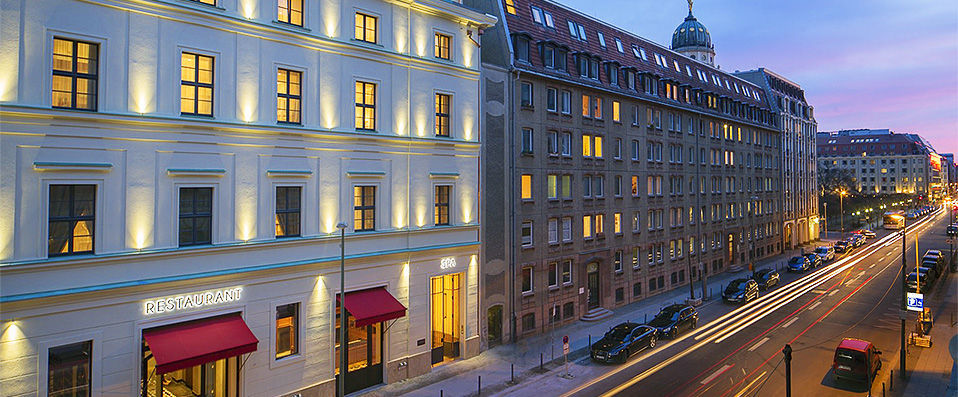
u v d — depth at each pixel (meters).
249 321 18.91
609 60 39.00
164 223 17.05
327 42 20.86
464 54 26.30
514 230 30.17
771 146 65.44
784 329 32.53
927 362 26.41
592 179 36.72
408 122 23.77
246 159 18.88
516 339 30.12
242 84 18.72
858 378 22.88
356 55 21.86
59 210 15.38
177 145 17.27
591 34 40.56
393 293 23.19
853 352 23.06
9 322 14.39
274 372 19.52
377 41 22.73
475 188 26.91
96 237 15.81
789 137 71.31
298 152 20.23
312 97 20.55
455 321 26.67
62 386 15.39
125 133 16.23
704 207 50.03
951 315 36.06
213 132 18.00
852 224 103.00
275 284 19.58
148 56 16.67
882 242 80.69
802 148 76.12
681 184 46.69
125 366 16.28
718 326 33.47
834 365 23.58
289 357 19.98
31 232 14.78
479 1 32.06
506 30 30.89
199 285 17.72
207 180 17.94
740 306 39.06
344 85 21.55
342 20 21.44
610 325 33.91
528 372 24.94
